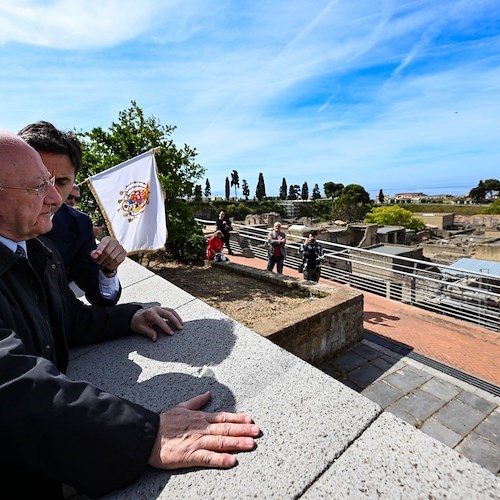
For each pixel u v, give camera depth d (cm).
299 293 574
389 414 101
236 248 1387
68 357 132
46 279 125
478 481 79
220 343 144
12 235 103
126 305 166
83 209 748
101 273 181
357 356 474
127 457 80
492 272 1345
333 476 82
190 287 631
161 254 920
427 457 86
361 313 507
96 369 134
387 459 86
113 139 775
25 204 98
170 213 832
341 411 102
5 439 72
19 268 109
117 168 441
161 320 157
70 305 152
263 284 636
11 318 96
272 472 83
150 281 240
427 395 389
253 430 94
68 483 77
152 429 87
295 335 409
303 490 79
